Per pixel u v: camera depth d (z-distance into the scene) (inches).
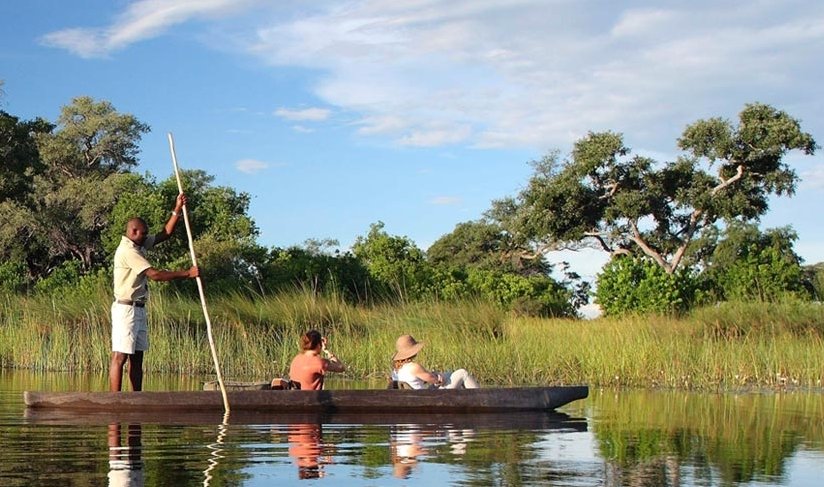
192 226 1684.3
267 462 249.8
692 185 1724.9
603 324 789.2
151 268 378.3
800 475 245.0
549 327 760.3
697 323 788.6
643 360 622.5
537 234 1808.6
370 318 768.9
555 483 226.2
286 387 416.2
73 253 2089.1
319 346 418.3
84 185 2043.6
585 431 331.3
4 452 261.9
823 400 493.7
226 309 766.5
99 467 238.5
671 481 233.0
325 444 286.0
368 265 1302.9
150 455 259.3
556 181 1776.6
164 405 373.4
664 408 431.2
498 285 1435.8
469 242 2268.7
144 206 1646.2
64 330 716.0
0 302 829.8
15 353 704.4
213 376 632.4
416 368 415.2
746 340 685.9
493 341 690.2
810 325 797.9
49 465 241.0
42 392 373.1
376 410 385.7
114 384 379.2
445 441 297.1
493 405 396.2
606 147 1721.2
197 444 281.6
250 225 1797.5
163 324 709.3
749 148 1710.1
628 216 1729.8
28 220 1918.1
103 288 825.5
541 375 638.5
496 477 232.4
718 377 621.0
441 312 757.3
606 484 226.2
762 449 291.9
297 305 772.6
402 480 226.7
